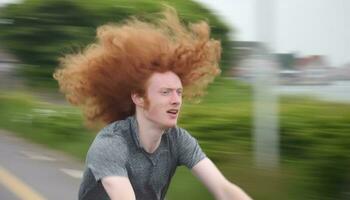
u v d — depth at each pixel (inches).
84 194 99.8
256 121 268.8
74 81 102.9
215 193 100.2
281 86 494.0
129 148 96.0
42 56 746.8
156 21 103.9
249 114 301.3
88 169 97.1
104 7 701.9
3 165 353.4
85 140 397.1
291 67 544.7
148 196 99.4
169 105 95.3
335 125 242.8
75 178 315.6
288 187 237.3
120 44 97.1
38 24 743.7
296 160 249.3
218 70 104.9
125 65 96.7
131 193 92.3
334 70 557.0
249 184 245.9
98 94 100.9
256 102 270.4
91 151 95.8
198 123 307.7
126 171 95.0
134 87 96.7
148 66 95.6
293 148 256.5
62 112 457.7
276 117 265.4
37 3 746.2
